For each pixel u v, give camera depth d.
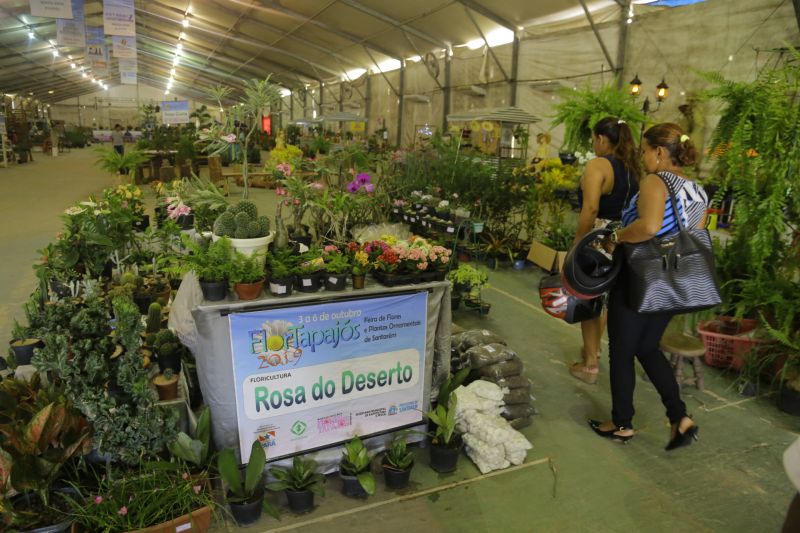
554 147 11.04
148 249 4.40
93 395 1.97
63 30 12.00
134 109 44.38
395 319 2.43
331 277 2.32
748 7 7.04
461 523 2.14
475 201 6.32
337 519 2.14
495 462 2.46
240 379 2.15
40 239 6.51
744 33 7.12
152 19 18.91
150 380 2.57
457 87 14.70
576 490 2.36
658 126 2.41
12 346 3.04
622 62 9.20
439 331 2.67
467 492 2.33
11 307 4.19
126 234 4.13
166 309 3.46
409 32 14.26
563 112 3.98
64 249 3.83
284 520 2.12
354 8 13.23
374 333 2.39
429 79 16.22
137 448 2.03
